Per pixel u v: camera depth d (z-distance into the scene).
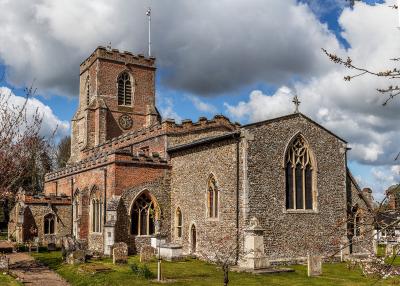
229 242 30.22
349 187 35.38
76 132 60.19
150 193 35.88
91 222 38.25
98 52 56.19
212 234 31.91
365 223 7.16
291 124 32.41
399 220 6.09
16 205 44.53
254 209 29.75
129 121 57.25
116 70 57.19
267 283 23.38
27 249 38.59
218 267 28.55
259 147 30.64
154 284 22.91
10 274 26.05
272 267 28.41
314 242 31.88
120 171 34.81
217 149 32.31
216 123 41.00
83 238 38.38
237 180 30.17
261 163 30.55
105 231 33.75
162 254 32.22
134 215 35.12
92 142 54.94
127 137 44.00
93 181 38.44
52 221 43.28
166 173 36.91
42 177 65.44
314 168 33.03
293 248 30.88
